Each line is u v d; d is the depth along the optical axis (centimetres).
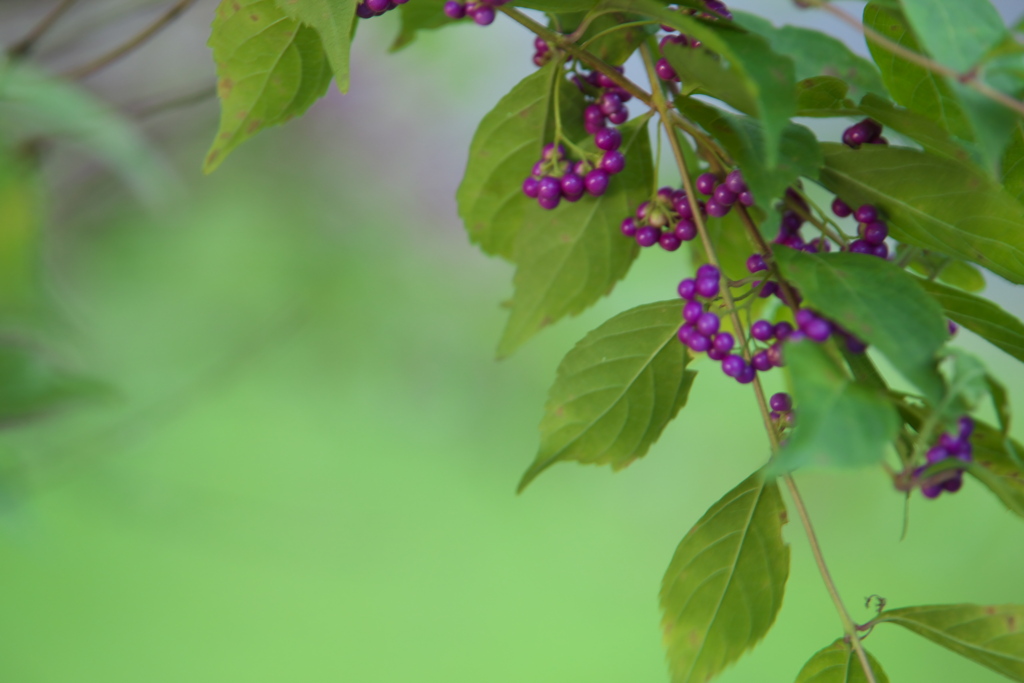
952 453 76
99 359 114
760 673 186
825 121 96
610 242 84
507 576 210
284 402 197
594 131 83
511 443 223
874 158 79
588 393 81
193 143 136
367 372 181
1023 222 79
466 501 220
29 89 86
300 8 79
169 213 137
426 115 168
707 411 230
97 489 108
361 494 197
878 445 74
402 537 204
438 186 172
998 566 183
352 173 166
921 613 79
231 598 188
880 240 80
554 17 82
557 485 236
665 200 82
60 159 113
